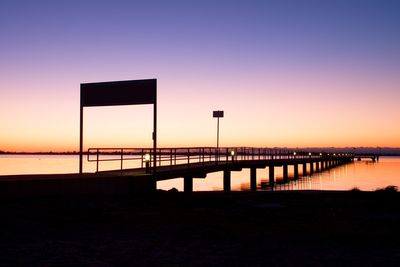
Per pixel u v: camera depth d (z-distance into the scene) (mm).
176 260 6715
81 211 11711
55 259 6688
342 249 7609
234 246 7793
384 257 7023
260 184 48281
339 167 101250
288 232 9227
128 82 18656
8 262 6480
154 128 18125
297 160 61062
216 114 35719
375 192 18016
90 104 19484
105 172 20156
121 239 8320
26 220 10000
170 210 12492
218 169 30750
